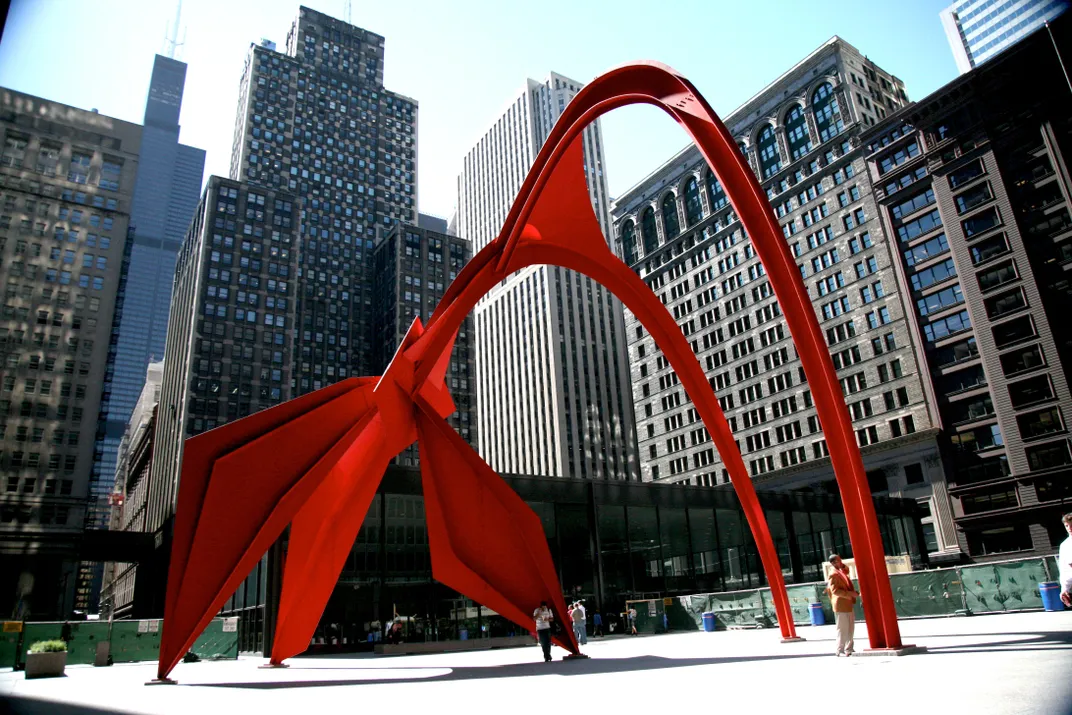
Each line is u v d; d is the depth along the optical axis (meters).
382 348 118.31
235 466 15.34
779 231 12.50
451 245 123.31
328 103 137.38
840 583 11.83
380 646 28.67
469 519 18.16
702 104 13.41
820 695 7.16
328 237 127.69
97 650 24.62
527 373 131.62
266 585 29.19
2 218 83.25
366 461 18.64
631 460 127.94
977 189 62.28
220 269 99.19
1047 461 55.28
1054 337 56.22
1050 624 14.88
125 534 79.12
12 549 73.88
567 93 154.50
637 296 20.14
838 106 75.94
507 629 33.75
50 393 80.56
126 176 92.00
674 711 6.75
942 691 6.75
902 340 66.12
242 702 10.18
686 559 41.56
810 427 73.38
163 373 114.81
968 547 58.72
